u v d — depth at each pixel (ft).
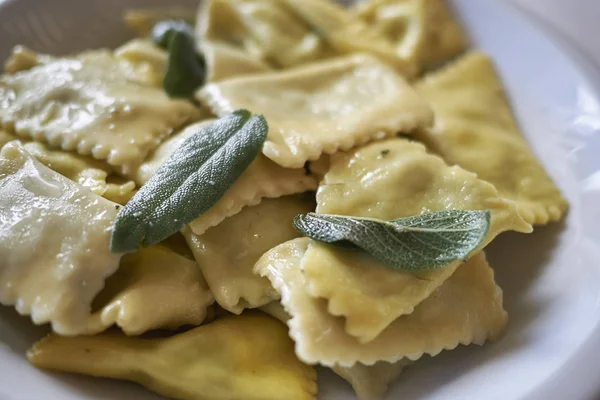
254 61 0.87
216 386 0.62
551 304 0.65
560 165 0.77
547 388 0.54
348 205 0.65
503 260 0.73
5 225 0.62
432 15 0.94
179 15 0.97
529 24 0.87
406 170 0.67
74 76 0.77
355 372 0.64
